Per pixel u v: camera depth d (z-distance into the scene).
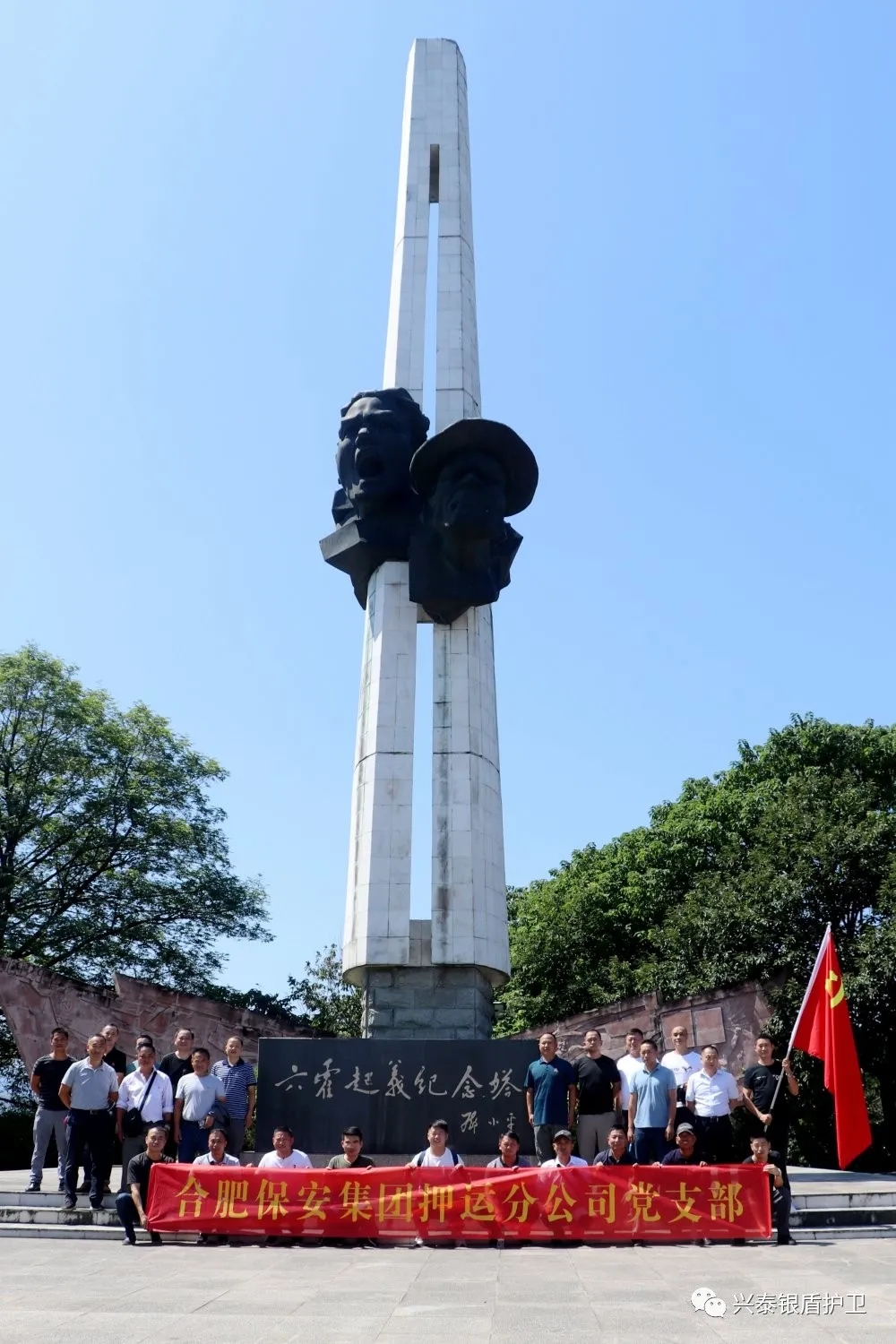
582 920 35.34
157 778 33.12
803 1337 6.63
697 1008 22.41
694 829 35.81
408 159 23.19
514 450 18.94
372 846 18.30
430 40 24.28
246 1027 22.97
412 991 17.73
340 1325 7.05
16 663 31.97
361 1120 15.71
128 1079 13.59
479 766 19.00
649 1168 11.44
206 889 33.22
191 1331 6.88
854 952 25.27
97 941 30.86
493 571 20.08
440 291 22.00
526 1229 11.26
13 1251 10.91
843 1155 12.24
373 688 19.41
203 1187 11.66
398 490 19.73
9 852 30.98
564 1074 13.86
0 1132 24.66
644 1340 6.56
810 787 29.72
